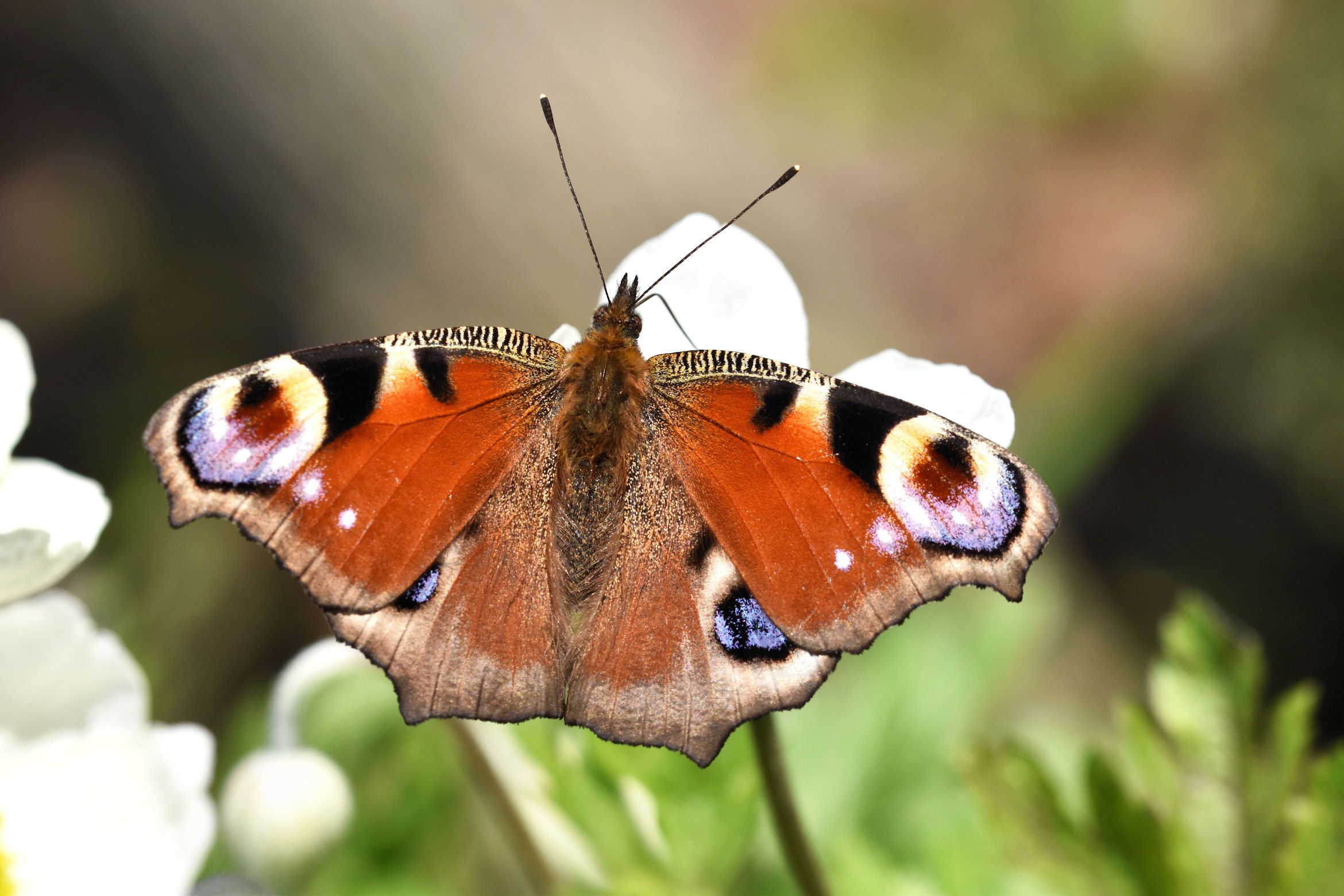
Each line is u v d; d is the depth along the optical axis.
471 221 0.69
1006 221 0.86
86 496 0.39
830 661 0.39
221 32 0.69
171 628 0.53
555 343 0.40
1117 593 0.75
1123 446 0.78
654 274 0.41
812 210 0.78
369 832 0.45
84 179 0.75
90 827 0.37
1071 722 0.62
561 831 0.43
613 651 0.39
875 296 0.80
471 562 0.39
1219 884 0.42
